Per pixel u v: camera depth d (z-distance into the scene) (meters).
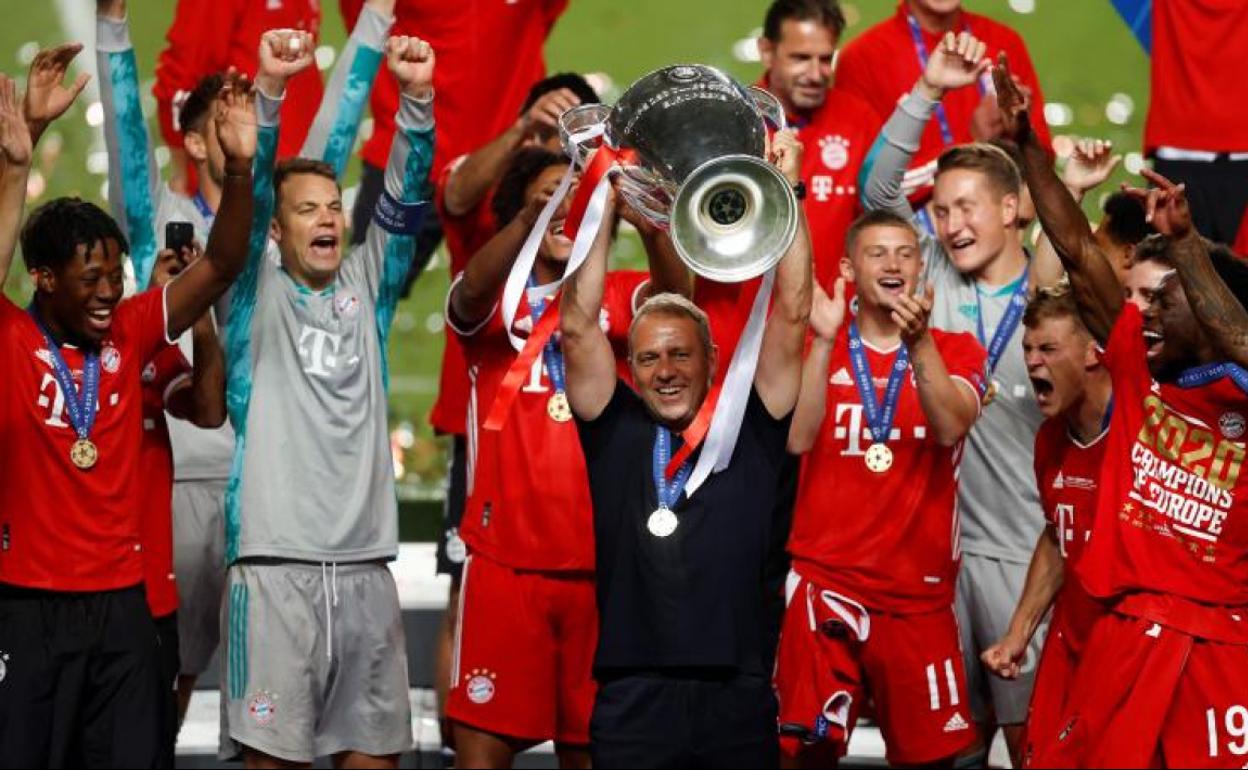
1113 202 30.38
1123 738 25.14
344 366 28.00
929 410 27.73
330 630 27.67
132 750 26.62
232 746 27.70
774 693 25.28
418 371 47.12
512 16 36.16
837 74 35.47
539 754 31.31
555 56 58.78
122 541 26.83
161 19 58.47
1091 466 27.03
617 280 28.34
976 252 30.23
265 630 27.45
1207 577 25.16
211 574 30.94
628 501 24.80
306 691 27.53
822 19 32.97
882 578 28.55
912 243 28.94
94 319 26.41
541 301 28.02
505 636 27.80
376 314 28.64
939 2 34.72
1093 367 26.81
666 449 24.86
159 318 26.98
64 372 26.58
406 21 36.00
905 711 28.73
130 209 29.20
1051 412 27.08
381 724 28.05
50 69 26.19
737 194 22.75
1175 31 33.94
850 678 28.72
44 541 26.45
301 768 27.73
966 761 30.67
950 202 30.28
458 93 35.88
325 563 27.64
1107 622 25.56
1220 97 33.72
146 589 27.73
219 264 26.58
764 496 24.81
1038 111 35.06
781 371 24.75
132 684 26.70
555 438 27.89
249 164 26.08
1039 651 29.52
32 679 26.33
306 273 28.16
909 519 28.55
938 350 28.52
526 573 27.84
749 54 58.88
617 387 25.12
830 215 33.09
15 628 26.41
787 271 24.47
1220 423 24.84
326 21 57.84
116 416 26.84
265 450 27.73
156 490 28.56
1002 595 29.77
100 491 26.67
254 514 27.61
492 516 28.00
